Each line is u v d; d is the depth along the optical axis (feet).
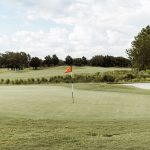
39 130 36.42
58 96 86.02
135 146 29.66
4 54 471.21
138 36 223.30
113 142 31.12
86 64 465.47
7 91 111.75
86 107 61.26
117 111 55.93
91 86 142.41
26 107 59.82
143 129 37.50
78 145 30.04
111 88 133.90
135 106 64.28
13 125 39.32
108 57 456.04
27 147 29.30
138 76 227.40
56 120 43.42
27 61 465.06
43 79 204.33
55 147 29.35
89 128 37.83
